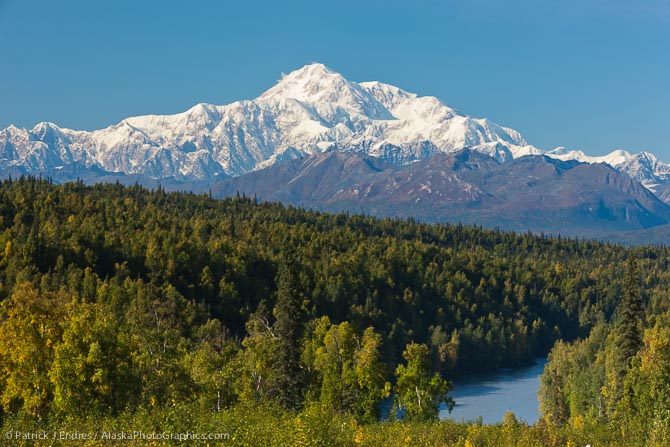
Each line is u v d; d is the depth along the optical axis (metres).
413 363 132.88
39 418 87.31
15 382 92.12
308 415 78.06
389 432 95.75
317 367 135.25
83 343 91.19
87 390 88.88
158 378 102.69
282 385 132.75
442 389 133.50
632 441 104.62
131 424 72.94
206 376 114.06
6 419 82.62
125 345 95.69
